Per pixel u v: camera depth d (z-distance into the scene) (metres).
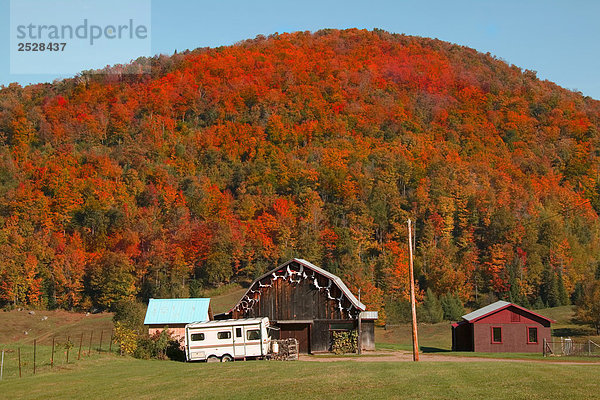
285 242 156.62
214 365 34.31
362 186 196.38
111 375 30.50
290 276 51.06
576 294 136.00
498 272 142.88
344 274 126.06
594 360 36.81
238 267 153.75
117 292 130.25
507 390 20.55
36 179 186.88
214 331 40.78
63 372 33.59
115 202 176.25
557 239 157.38
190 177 193.12
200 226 156.75
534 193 199.88
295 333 50.28
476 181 199.50
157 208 177.38
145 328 49.34
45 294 133.88
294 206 180.75
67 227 166.88
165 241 154.12
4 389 26.88
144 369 33.50
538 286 137.12
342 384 23.20
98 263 138.38
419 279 145.00
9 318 117.19
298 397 21.23
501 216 166.38
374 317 54.94
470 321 50.72
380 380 23.64
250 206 179.62
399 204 178.50
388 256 149.00
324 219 174.38
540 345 49.94
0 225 159.75
